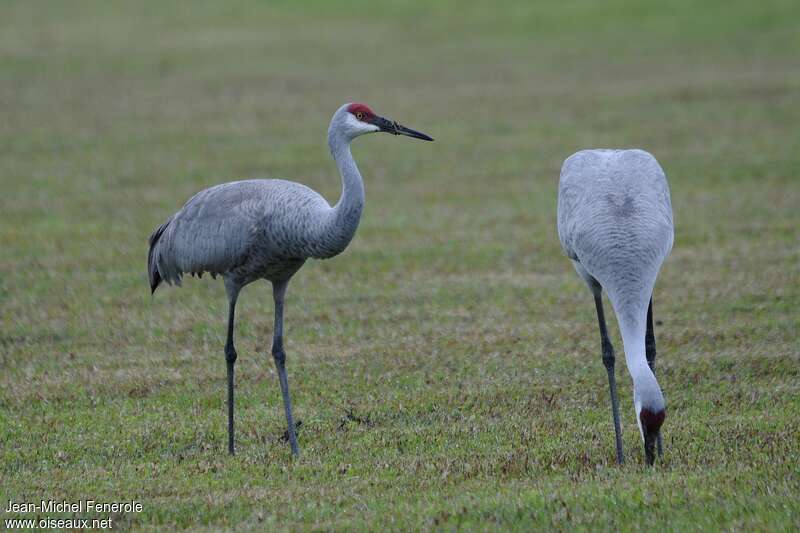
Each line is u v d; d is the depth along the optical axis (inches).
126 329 526.6
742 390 424.8
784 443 358.0
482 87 1235.9
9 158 938.7
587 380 445.4
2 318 543.8
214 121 1091.3
